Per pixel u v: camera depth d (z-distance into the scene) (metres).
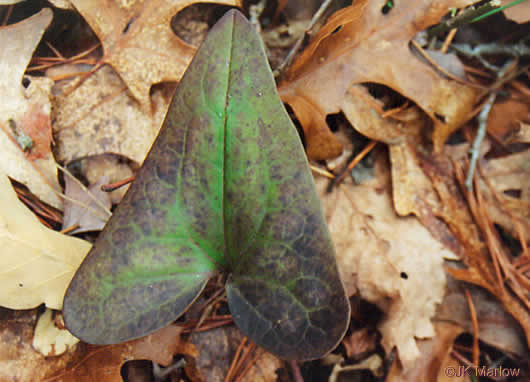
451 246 0.31
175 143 0.22
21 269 0.25
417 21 0.29
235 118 0.22
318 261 0.21
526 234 0.32
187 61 0.29
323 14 0.31
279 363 0.30
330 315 0.21
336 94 0.29
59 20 0.29
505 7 0.29
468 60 0.33
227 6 0.31
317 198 0.21
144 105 0.28
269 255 0.22
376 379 0.31
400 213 0.31
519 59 0.33
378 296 0.30
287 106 0.31
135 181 0.22
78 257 0.26
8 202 0.25
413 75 0.30
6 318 0.26
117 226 0.22
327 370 0.31
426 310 0.30
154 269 0.22
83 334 0.22
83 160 0.29
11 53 0.27
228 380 0.29
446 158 0.32
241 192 0.22
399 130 0.32
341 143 0.31
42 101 0.27
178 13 0.30
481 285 0.31
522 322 0.30
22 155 0.27
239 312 0.22
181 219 0.23
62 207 0.28
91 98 0.29
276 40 0.31
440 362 0.30
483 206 0.32
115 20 0.28
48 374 0.26
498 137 0.33
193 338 0.29
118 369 0.26
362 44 0.29
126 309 0.22
